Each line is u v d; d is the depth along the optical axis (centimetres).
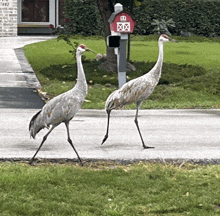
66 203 525
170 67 1689
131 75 1508
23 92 1288
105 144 802
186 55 2045
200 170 658
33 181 581
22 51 2097
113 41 1213
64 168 645
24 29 2945
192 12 2864
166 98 1289
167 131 922
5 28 2755
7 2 2731
